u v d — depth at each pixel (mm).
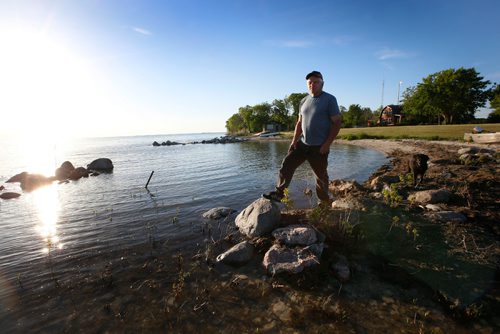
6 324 3330
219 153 33344
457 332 2871
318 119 5121
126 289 3943
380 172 12891
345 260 4164
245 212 5852
